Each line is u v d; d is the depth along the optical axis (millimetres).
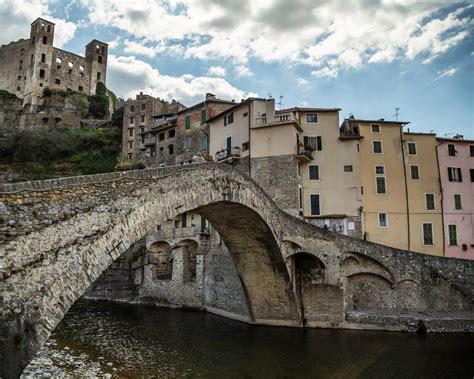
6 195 10195
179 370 19562
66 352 23141
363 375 18594
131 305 43031
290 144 38938
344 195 39594
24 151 69000
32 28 90875
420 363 20172
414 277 28953
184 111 56156
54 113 83250
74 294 11234
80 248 11695
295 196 37844
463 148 42312
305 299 28641
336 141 40938
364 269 29047
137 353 22844
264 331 27516
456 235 40000
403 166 40844
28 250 10352
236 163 42250
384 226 39344
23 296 9984
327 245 28297
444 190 40812
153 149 60938
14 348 9406
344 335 25875
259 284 28422
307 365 20094
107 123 85000
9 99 87625
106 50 102188
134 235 13656
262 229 24203
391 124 41688
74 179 12016
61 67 92312
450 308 28594
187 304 39281
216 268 35938
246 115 42219
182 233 41688
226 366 20156
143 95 76125
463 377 18297
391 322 26406
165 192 15422
